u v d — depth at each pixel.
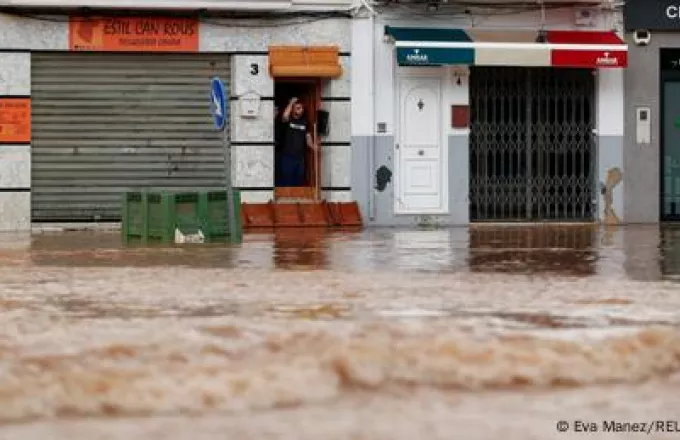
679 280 15.51
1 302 12.92
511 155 29.64
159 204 22.97
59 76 28.44
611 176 29.84
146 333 9.87
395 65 29.12
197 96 28.81
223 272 16.66
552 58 28.47
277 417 6.67
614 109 29.83
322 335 9.28
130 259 19.36
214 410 6.93
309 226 28.59
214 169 28.92
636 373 8.11
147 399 7.13
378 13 29.00
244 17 28.70
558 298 13.07
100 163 28.61
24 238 25.70
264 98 28.81
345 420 6.54
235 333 9.78
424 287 14.43
